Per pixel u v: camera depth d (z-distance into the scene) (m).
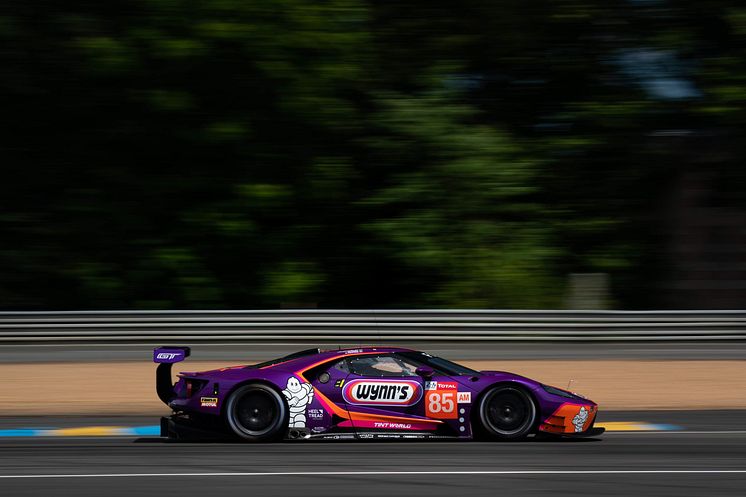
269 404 29.77
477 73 72.88
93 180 66.75
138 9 62.47
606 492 21.58
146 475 23.70
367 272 68.88
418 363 30.73
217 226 64.88
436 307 63.44
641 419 36.19
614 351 53.06
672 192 68.56
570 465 25.31
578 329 53.38
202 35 61.50
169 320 52.81
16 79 63.50
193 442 30.30
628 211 69.25
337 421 29.56
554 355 52.62
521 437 30.09
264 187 64.94
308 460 26.08
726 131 67.88
